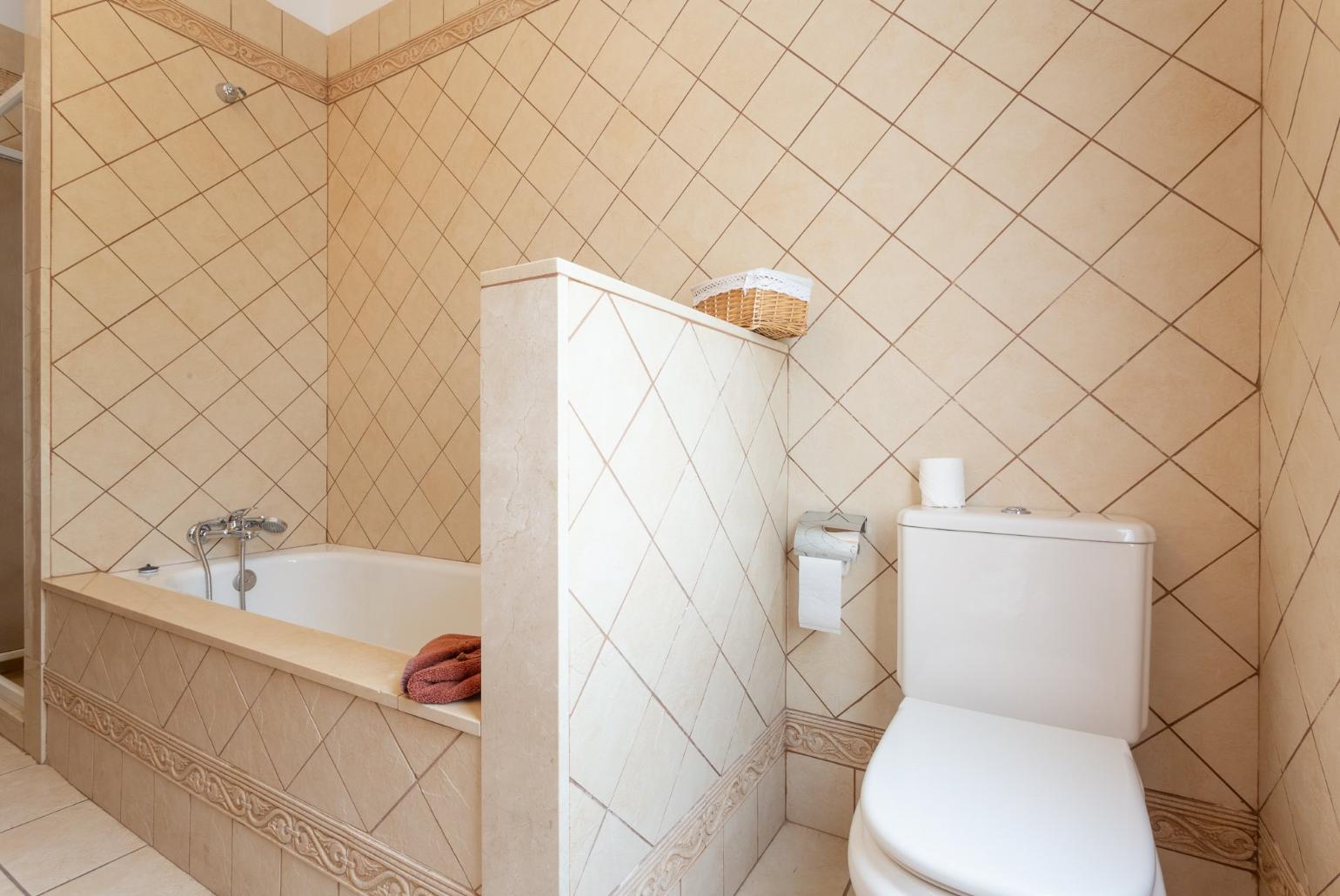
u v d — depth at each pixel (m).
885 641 1.48
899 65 1.45
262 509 2.32
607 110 1.84
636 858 1.01
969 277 1.38
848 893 1.33
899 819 0.84
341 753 1.11
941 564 1.25
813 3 1.54
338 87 2.46
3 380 2.01
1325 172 0.86
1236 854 1.18
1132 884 0.71
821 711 1.55
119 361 1.98
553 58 1.93
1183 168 1.20
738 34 1.64
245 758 1.27
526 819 0.87
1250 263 1.15
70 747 1.75
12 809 1.63
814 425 1.56
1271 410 1.08
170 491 2.09
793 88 1.57
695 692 1.19
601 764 0.93
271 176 2.35
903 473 1.45
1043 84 1.31
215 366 2.20
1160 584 1.23
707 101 1.68
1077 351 1.29
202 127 2.16
